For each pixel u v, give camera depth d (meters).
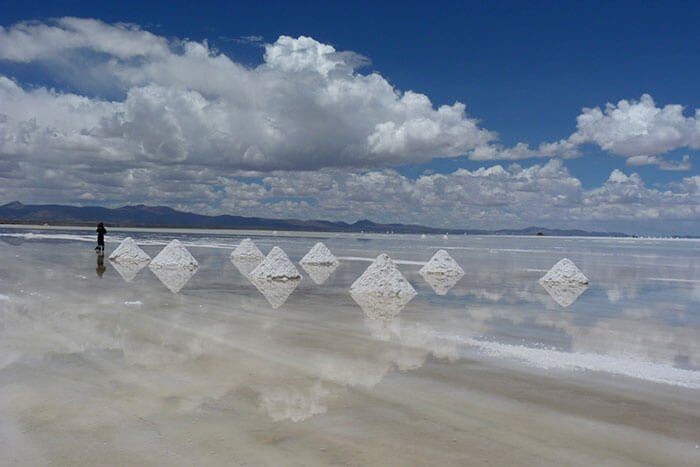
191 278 15.04
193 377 5.52
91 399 4.81
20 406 4.60
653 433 4.27
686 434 4.27
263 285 13.81
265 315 9.28
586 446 4.00
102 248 22.30
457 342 7.41
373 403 4.83
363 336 7.68
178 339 7.21
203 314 9.20
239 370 5.80
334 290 13.05
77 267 17.00
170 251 18.81
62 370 5.68
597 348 7.21
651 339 7.89
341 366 6.04
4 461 3.57
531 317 9.65
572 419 4.54
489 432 4.22
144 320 8.48
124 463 3.57
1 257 20.08
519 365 6.23
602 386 5.49
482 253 33.72
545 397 5.09
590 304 11.45
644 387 5.48
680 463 3.75
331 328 8.24
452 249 38.91
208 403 4.76
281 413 4.54
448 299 11.84
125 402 4.75
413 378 5.62
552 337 7.90
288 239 54.50
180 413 4.51
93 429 4.14
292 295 12.05
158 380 5.40
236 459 3.65
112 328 7.81
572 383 5.57
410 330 8.20
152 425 4.23
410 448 3.89
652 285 15.57
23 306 9.45
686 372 6.06
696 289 14.60
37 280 13.29
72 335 7.30
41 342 6.87
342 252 31.06
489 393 5.18
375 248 37.16
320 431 4.17
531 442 4.05
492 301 11.62
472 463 3.66
